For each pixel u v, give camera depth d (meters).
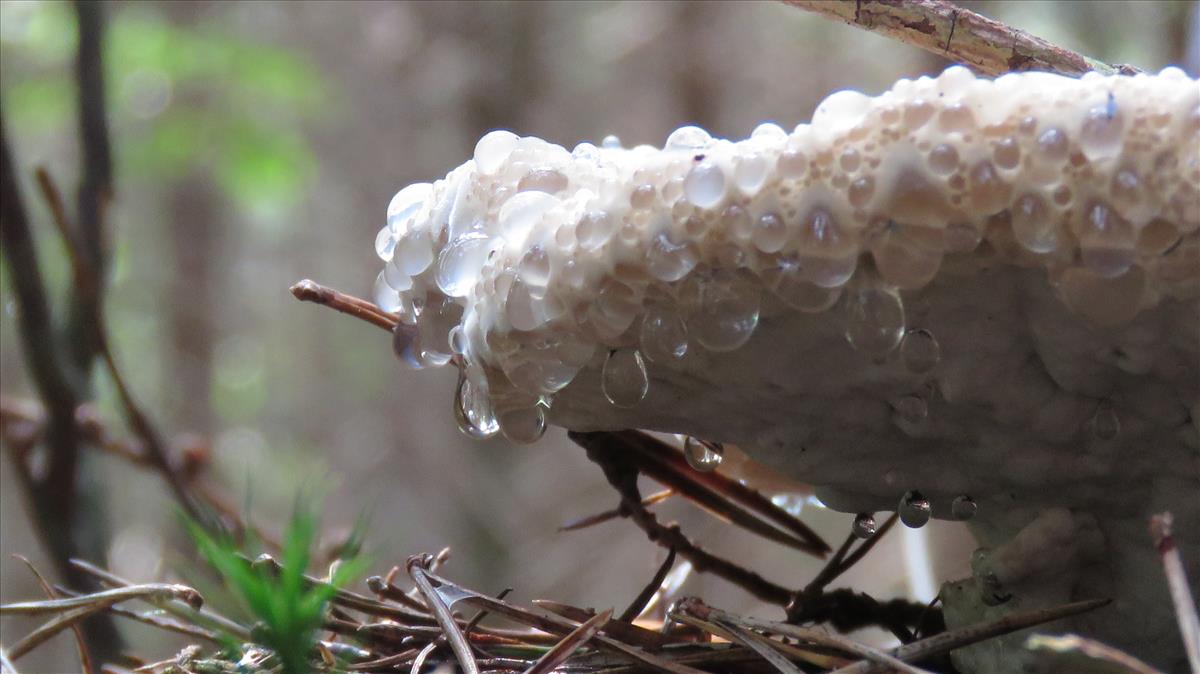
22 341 0.73
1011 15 1.69
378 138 2.29
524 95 2.26
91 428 0.75
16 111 2.01
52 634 0.56
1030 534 0.53
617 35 2.39
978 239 0.51
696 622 0.55
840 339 0.52
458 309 0.54
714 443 0.55
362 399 3.02
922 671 0.53
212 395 3.38
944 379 0.52
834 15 0.55
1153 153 0.51
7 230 0.72
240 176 2.29
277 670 0.55
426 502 2.32
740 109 2.45
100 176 0.81
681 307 0.52
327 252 3.46
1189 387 0.52
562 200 0.53
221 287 3.63
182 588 0.56
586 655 0.55
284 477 3.30
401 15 2.24
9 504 2.64
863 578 1.36
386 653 0.56
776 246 0.52
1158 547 0.52
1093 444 0.53
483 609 0.55
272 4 2.52
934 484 0.53
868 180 0.51
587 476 2.33
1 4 1.95
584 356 0.53
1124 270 0.51
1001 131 0.51
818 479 0.54
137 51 1.98
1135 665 0.52
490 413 0.54
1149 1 1.61
